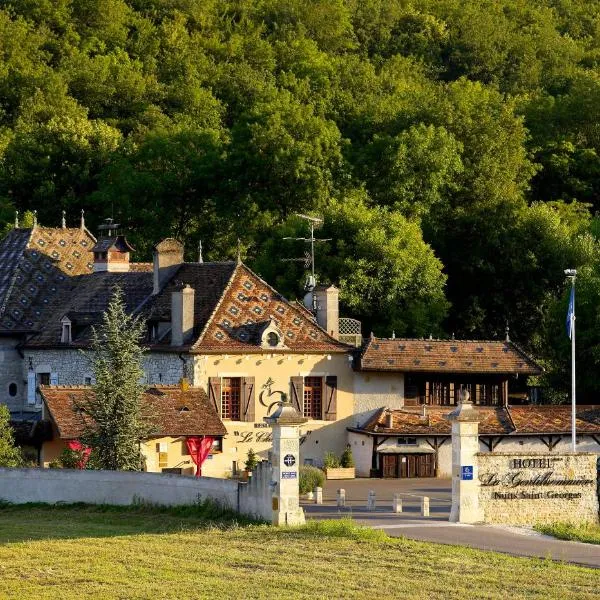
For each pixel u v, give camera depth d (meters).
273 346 153.50
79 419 141.12
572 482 115.88
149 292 161.50
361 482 148.38
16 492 126.75
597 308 173.00
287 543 101.56
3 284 169.50
